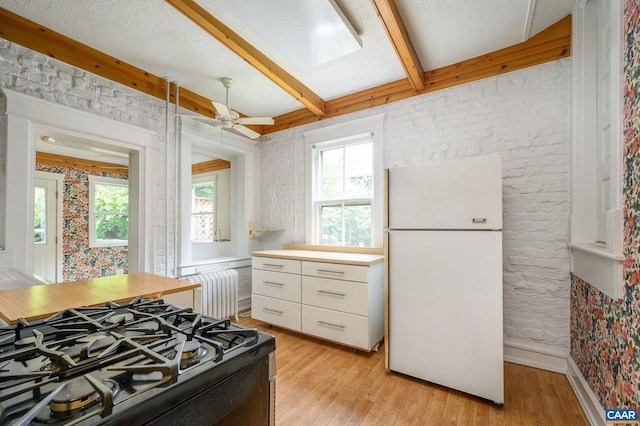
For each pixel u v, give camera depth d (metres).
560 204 2.12
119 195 5.43
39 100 2.07
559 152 2.12
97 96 2.40
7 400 0.52
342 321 2.47
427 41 2.19
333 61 2.45
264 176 3.91
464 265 1.81
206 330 0.83
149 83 2.73
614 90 1.41
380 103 2.92
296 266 2.78
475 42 2.21
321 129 3.35
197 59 2.40
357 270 2.39
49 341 0.81
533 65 2.21
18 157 1.98
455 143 2.52
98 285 1.53
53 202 4.59
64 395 0.52
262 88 2.94
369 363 2.26
